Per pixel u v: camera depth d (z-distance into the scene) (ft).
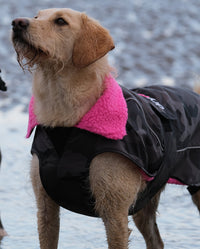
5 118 61.62
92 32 18.70
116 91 19.06
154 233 25.46
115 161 18.66
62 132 18.70
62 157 18.63
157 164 19.75
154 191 20.98
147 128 19.51
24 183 37.93
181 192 36.37
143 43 100.73
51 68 18.44
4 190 36.14
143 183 19.94
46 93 18.67
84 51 18.40
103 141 18.44
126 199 19.11
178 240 27.02
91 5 124.67
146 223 25.25
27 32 18.02
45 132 19.11
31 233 28.02
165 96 22.08
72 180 18.65
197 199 23.97
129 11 121.08
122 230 19.30
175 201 34.47
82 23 18.90
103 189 18.70
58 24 18.53
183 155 21.68
